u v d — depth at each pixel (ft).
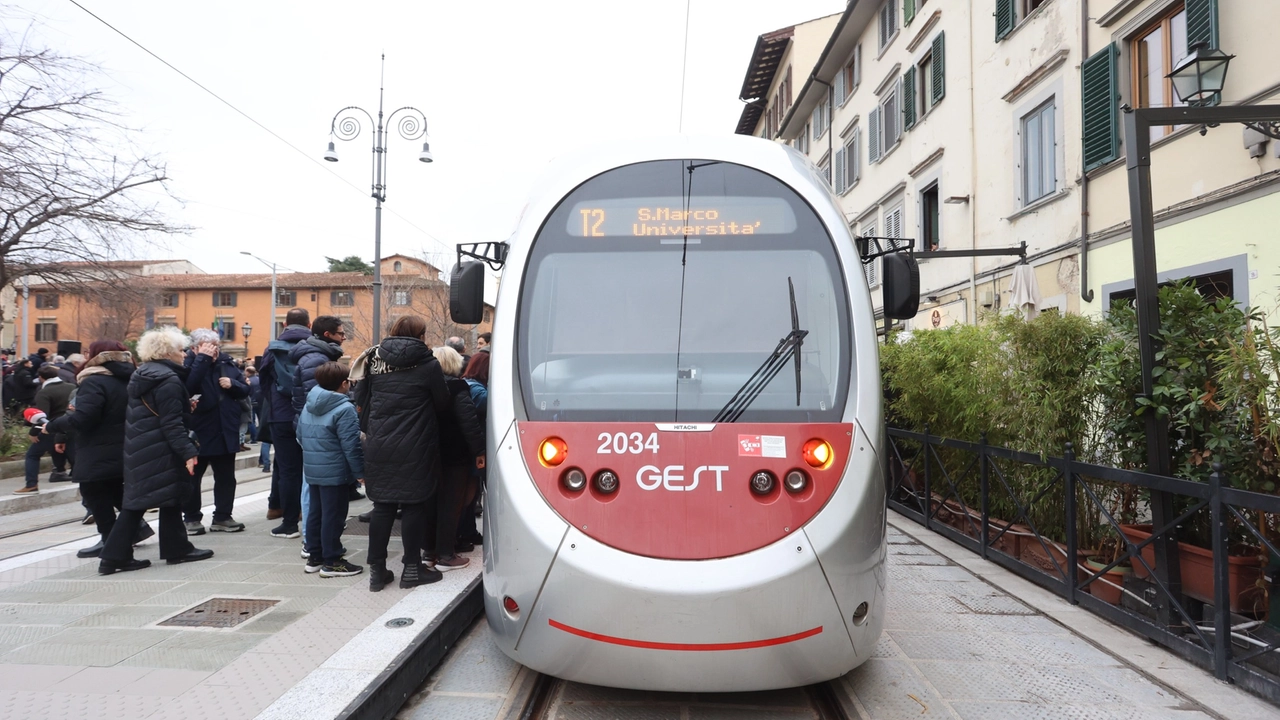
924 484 27.63
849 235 13.46
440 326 150.00
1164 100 31.86
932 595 18.17
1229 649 12.89
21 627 13.98
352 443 17.20
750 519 10.92
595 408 11.88
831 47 73.05
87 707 10.62
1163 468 14.79
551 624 10.88
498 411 12.17
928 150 54.29
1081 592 17.08
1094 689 12.69
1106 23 34.58
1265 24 26.40
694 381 12.05
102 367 18.54
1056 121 38.86
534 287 13.05
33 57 38.86
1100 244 35.42
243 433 44.83
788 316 12.61
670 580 10.50
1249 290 26.78
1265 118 14.74
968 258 48.19
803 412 11.77
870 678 13.08
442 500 18.39
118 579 17.25
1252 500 12.00
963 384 22.56
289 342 22.20
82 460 18.39
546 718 11.74
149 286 59.41
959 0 49.42
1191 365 14.26
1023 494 20.67
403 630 13.50
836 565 10.94
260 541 21.40
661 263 13.12
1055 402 17.95
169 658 12.42
